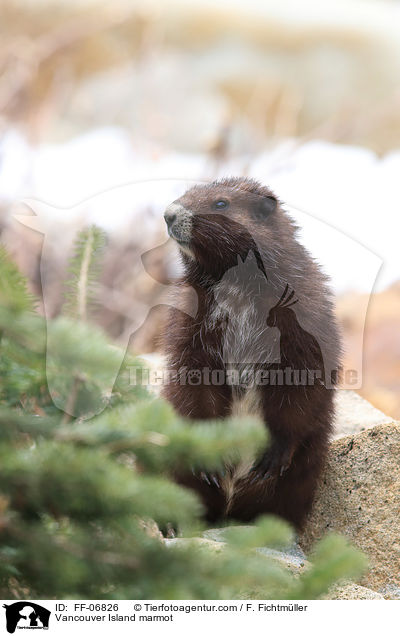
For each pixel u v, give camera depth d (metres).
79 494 4.28
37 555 4.30
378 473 8.95
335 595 6.95
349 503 8.99
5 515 4.44
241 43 38.56
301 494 9.35
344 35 38.97
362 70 38.56
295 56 39.03
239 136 25.95
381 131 33.69
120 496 4.25
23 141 20.86
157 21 34.16
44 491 4.26
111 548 4.41
